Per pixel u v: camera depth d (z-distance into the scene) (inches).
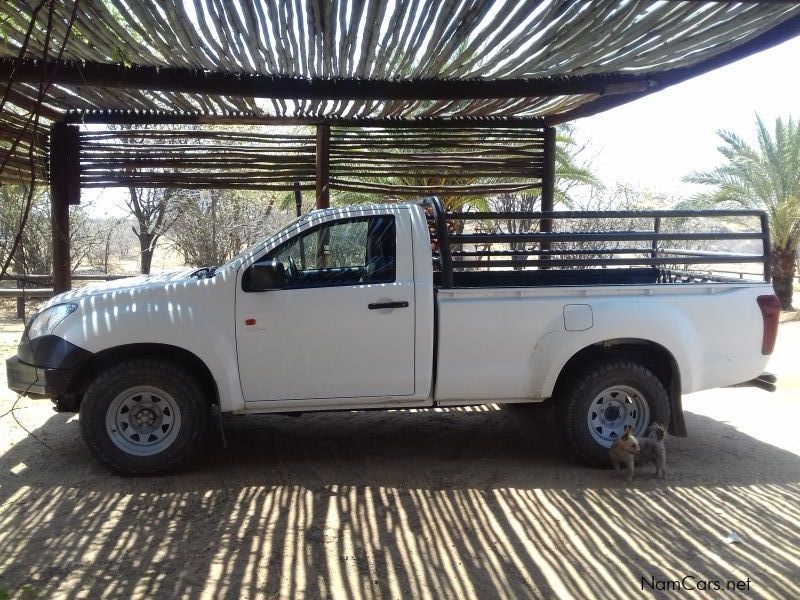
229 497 183.8
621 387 205.9
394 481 196.9
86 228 722.8
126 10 188.5
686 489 191.8
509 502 182.1
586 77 260.2
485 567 147.9
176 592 137.1
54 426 243.6
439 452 223.1
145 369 191.8
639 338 202.2
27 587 137.9
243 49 213.5
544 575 144.7
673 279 253.9
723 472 205.9
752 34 213.0
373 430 246.7
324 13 185.0
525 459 217.0
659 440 198.1
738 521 171.3
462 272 252.7
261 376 195.9
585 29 198.8
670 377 211.2
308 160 350.0
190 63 232.8
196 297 194.4
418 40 207.6
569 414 204.5
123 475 196.7
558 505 180.2
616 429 208.2
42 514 171.9
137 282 204.7
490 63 230.7
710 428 253.1
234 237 676.1
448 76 251.0
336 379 198.1
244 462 211.8
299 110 315.3
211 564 148.1
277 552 153.7
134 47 214.7
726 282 216.2
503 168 362.9
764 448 229.3
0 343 396.8
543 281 259.6
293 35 201.2
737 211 216.2
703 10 187.3
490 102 308.0
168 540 158.7
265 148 345.4
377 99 258.4
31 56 226.7
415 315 198.1
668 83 260.1
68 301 198.1
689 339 204.4
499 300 200.5
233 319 194.2
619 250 252.4
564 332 201.2
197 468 205.8
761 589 139.5
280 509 176.4
